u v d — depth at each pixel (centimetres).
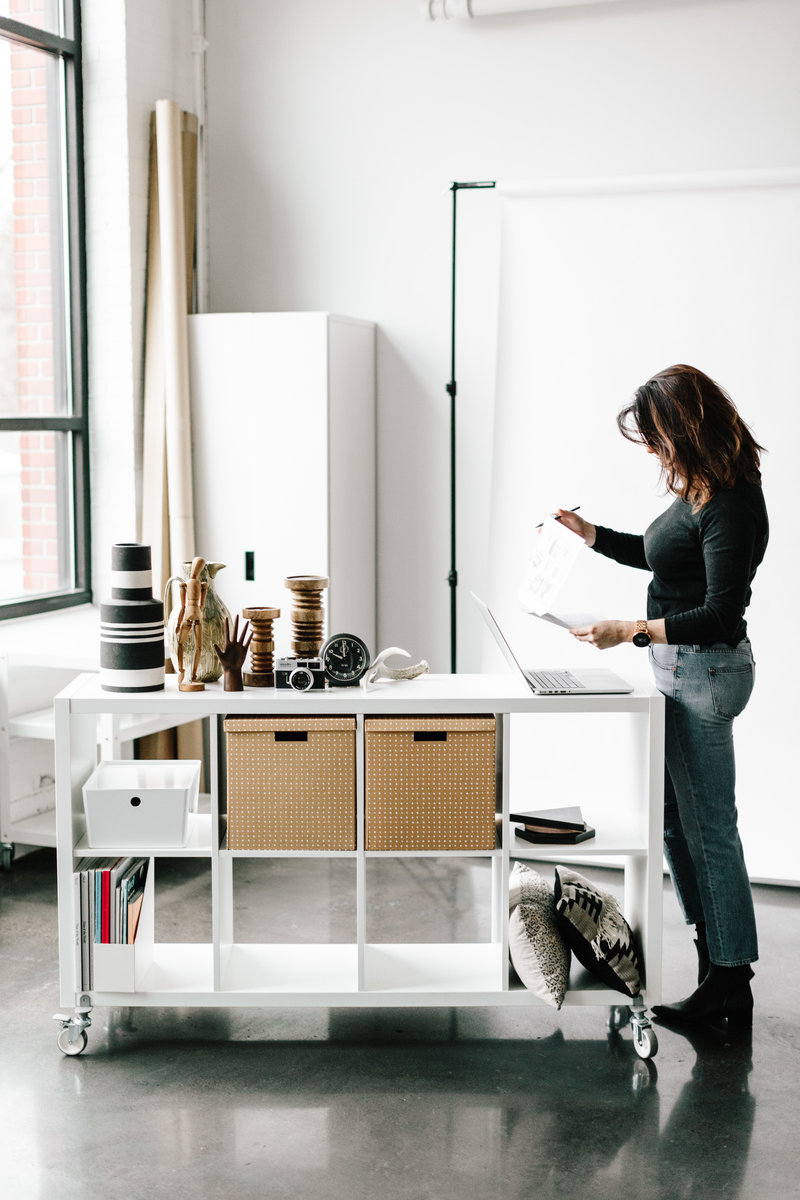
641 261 433
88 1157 254
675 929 376
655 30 442
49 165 474
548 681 303
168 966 313
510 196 447
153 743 485
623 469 438
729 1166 251
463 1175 247
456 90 471
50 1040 304
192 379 471
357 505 482
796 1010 322
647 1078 287
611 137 452
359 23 481
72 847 296
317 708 289
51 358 482
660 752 292
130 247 475
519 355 449
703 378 293
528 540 450
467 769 292
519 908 299
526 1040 307
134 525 488
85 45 471
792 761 416
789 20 428
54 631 450
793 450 418
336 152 491
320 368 452
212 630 303
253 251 507
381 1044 305
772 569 418
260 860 442
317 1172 248
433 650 499
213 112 507
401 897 402
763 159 436
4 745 428
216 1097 278
